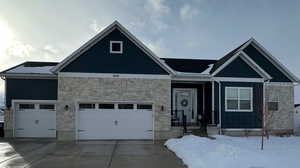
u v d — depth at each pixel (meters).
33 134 19.50
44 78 19.78
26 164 10.62
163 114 18.12
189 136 16.38
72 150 13.76
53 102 19.67
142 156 12.18
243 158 10.23
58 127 17.50
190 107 20.56
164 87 18.23
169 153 12.98
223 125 18.64
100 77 17.88
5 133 19.23
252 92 19.05
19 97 19.58
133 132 17.94
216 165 9.62
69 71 17.70
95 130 17.75
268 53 20.55
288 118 20.27
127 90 17.98
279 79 20.52
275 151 12.21
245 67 19.14
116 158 11.72
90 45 17.94
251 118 18.94
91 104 17.81
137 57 18.19
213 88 18.81
